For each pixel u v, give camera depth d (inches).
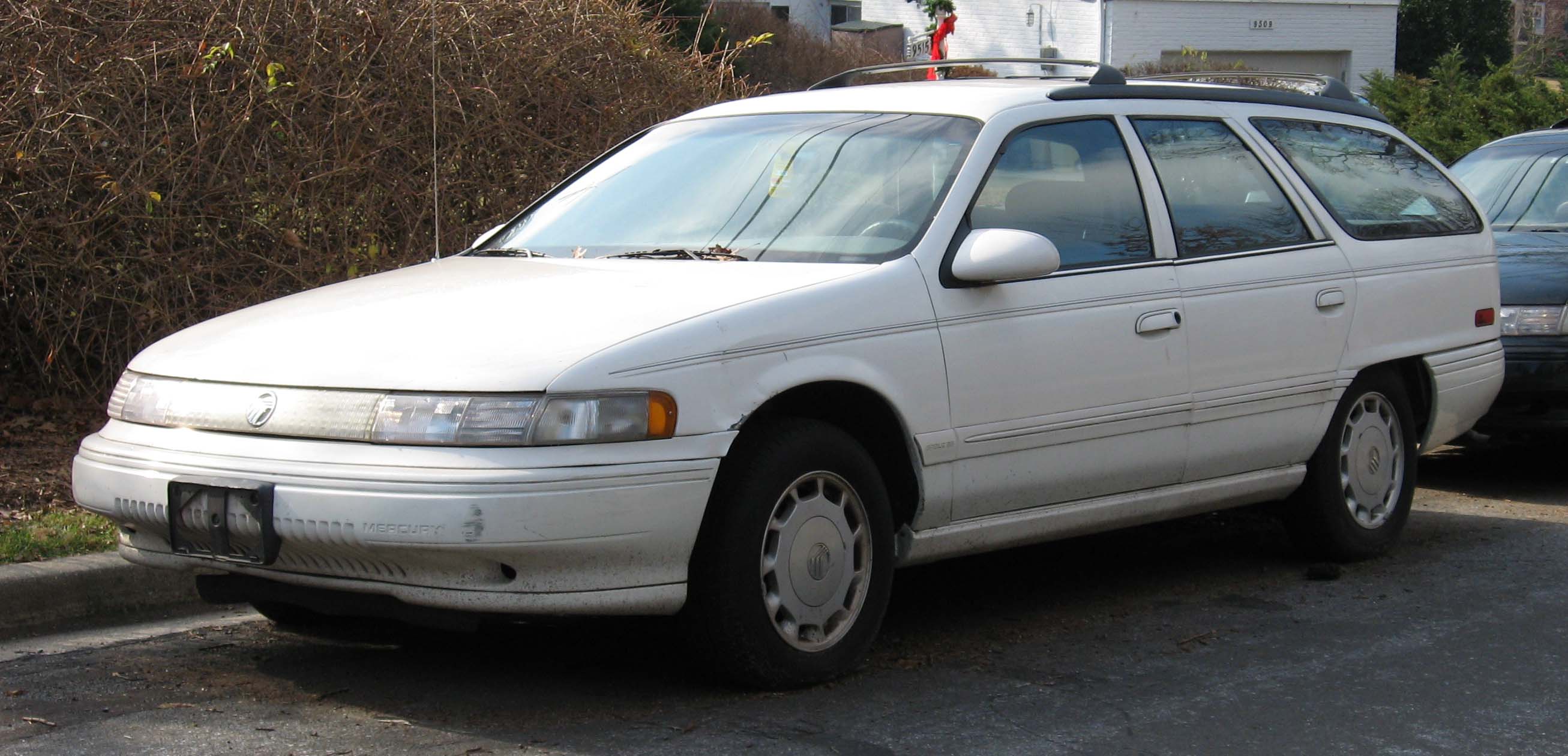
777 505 169.2
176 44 299.7
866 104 217.0
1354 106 261.4
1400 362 249.8
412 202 326.6
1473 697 178.2
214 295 305.3
